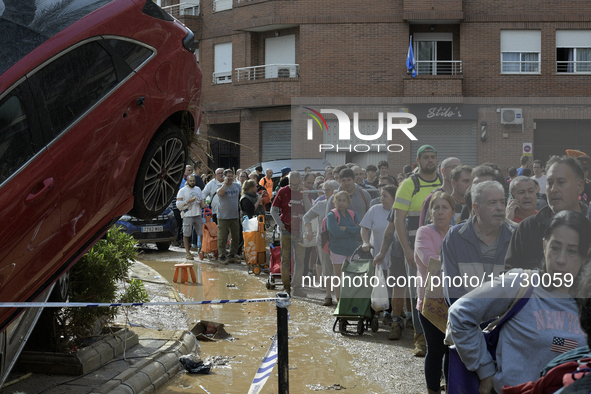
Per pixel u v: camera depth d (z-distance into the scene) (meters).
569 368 2.42
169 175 4.45
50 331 4.88
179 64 4.41
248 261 11.47
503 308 3.04
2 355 3.73
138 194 4.12
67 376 4.80
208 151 4.86
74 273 5.12
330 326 7.30
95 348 5.11
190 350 6.01
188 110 4.53
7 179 3.27
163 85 4.22
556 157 3.16
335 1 19.09
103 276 5.20
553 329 2.94
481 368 3.06
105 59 3.87
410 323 7.36
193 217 13.21
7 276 3.31
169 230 13.99
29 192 3.33
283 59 24.91
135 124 3.97
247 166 24.91
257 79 24.53
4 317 3.39
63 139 3.54
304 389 5.06
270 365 3.56
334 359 5.95
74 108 3.64
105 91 3.82
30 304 3.27
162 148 4.30
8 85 3.34
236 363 5.82
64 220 3.55
